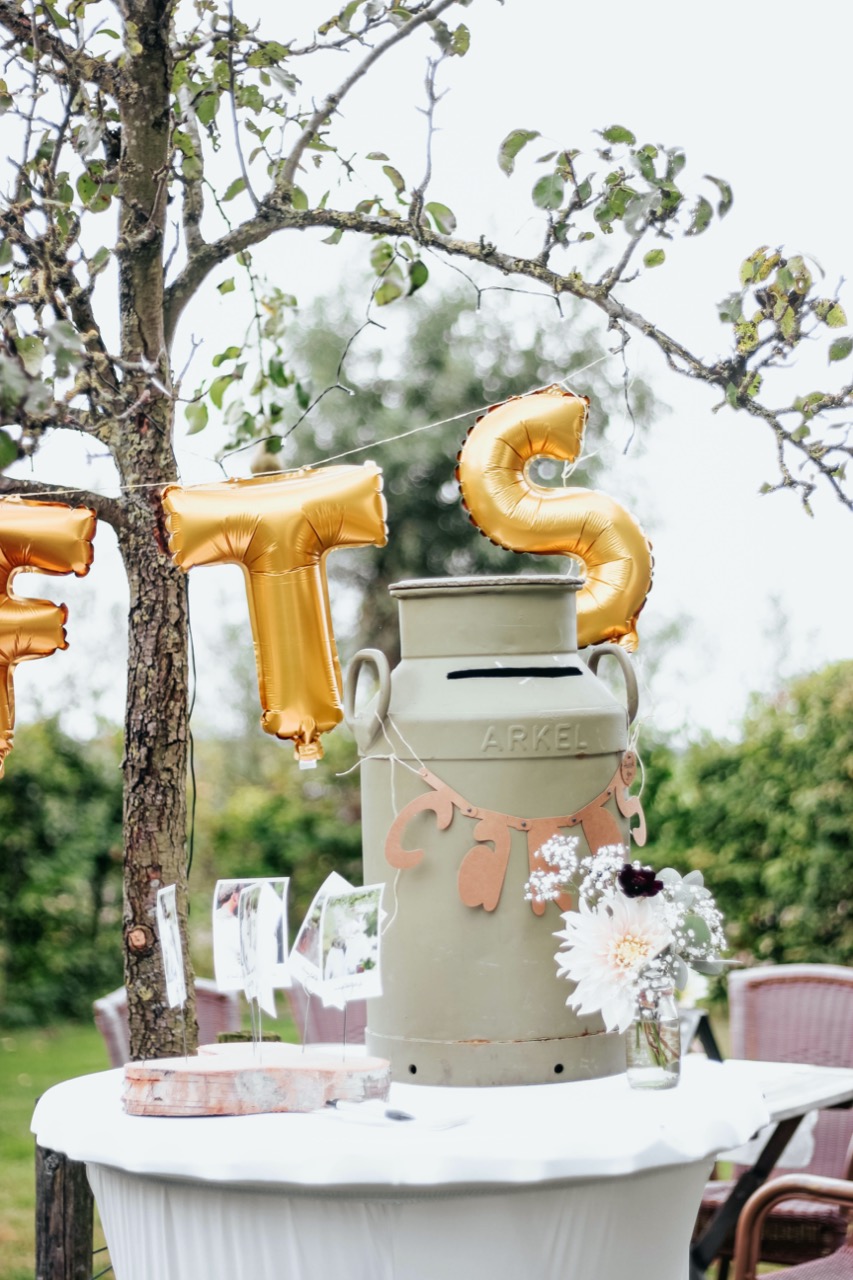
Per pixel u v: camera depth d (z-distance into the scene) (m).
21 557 2.55
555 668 2.47
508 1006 2.32
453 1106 2.14
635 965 2.19
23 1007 8.85
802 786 6.55
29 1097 7.05
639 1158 1.90
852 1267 2.92
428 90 2.71
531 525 2.59
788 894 6.53
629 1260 2.03
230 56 2.71
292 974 2.20
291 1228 1.92
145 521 2.78
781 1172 3.70
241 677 11.14
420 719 2.39
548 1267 1.93
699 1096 2.19
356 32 2.79
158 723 2.75
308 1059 2.17
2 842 8.75
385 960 2.41
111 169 2.89
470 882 2.33
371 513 2.49
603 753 2.43
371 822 2.48
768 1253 3.49
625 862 2.28
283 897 2.26
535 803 2.36
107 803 9.10
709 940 2.27
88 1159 2.00
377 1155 1.84
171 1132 1.96
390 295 3.33
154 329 2.80
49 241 2.51
